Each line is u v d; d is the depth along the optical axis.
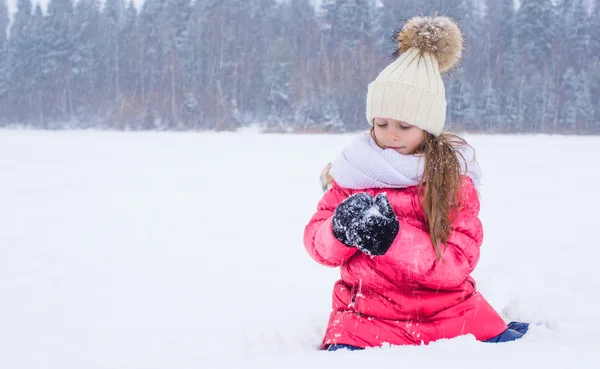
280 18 50.75
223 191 8.03
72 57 47.84
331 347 1.92
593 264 3.85
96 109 46.88
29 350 2.45
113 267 4.04
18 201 7.10
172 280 3.68
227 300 3.22
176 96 45.62
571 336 1.78
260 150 17.06
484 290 3.22
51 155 14.76
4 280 3.69
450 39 2.10
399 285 1.96
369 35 47.28
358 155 2.03
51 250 4.57
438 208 1.88
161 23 47.75
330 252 1.91
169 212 6.33
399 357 1.30
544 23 47.38
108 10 49.41
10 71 48.34
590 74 46.59
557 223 5.52
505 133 43.12
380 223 1.60
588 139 30.70
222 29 47.34
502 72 46.72
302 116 43.50
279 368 1.27
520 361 1.20
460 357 1.26
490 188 8.28
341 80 45.31
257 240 4.91
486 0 48.94
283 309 3.02
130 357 2.32
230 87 45.94
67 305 3.15
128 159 13.53
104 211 6.39
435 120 2.01
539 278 3.49
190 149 17.53
